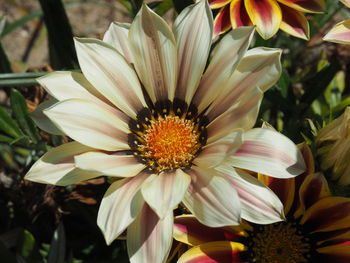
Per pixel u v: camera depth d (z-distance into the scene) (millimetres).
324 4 230
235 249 212
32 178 197
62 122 195
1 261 251
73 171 199
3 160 341
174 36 217
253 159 194
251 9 226
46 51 428
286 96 264
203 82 215
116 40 224
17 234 281
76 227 291
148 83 222
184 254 200
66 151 203
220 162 185
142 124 224
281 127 302
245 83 202
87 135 199
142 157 219
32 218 287
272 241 220
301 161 194
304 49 342
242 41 204
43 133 284
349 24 216
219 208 186
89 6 442
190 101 222
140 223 194
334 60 269
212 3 229
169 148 222
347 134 203
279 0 230
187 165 216
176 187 188
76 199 275
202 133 218
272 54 198
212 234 210
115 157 207
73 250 285
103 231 184
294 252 220
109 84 213
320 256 217
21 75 263
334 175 214
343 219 209
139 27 213
